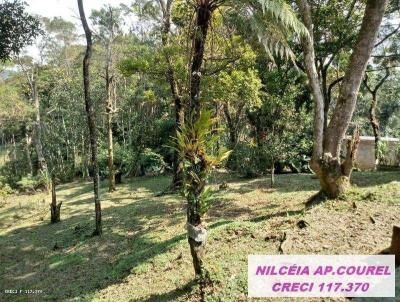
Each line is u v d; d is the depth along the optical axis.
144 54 13.12
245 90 11.71
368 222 6.66
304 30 7.31
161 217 11.08
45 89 31.84
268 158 13.80
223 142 15.66
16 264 9.26
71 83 28.83
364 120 24.78
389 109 26.17
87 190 19.91
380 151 16.69
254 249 6.30
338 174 8.27
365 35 7.99
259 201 11.08
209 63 12.23
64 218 13.38
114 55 23.23
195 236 5.63
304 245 6.03
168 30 13.43
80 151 29.09
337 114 8.38
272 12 6.64
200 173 5.64
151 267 7.05
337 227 6.62
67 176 26.64
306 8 8.07
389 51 15.75
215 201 11.62
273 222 7.60
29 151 29.11
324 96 13.39
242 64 12.09
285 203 10.26
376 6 7.79
